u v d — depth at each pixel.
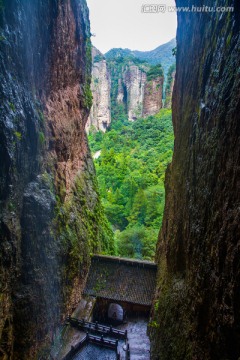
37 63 18.77
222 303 8.30
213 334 8.90
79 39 28.77
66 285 20.48
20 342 14.46
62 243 19.47
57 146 22.56
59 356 18.22
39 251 16.25
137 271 25.02
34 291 15.39
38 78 19.38
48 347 17.34
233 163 8.34
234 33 9.30
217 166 9.76
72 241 21.41
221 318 8.28
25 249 15.24
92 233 28.88
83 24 30.31
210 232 9.91
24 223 15.32
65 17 24.22
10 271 13.89
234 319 7.49
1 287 12.99
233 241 7.82
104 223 36.50
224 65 10.06
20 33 15.47
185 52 19.88
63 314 20.11
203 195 11.19
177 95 23.45
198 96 14.07
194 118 14.65
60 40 23.25
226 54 9.92
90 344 19.86
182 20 21.14
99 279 24.73
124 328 22.38
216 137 10.15
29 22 16.78
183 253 15.91
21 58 15.76
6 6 14.23
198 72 14.90
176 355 12.50
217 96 10.38
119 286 24.09
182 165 17.91
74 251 21.55
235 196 8.06
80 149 33.09
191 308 11.74
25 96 16.02
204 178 11.32
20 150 14.90
